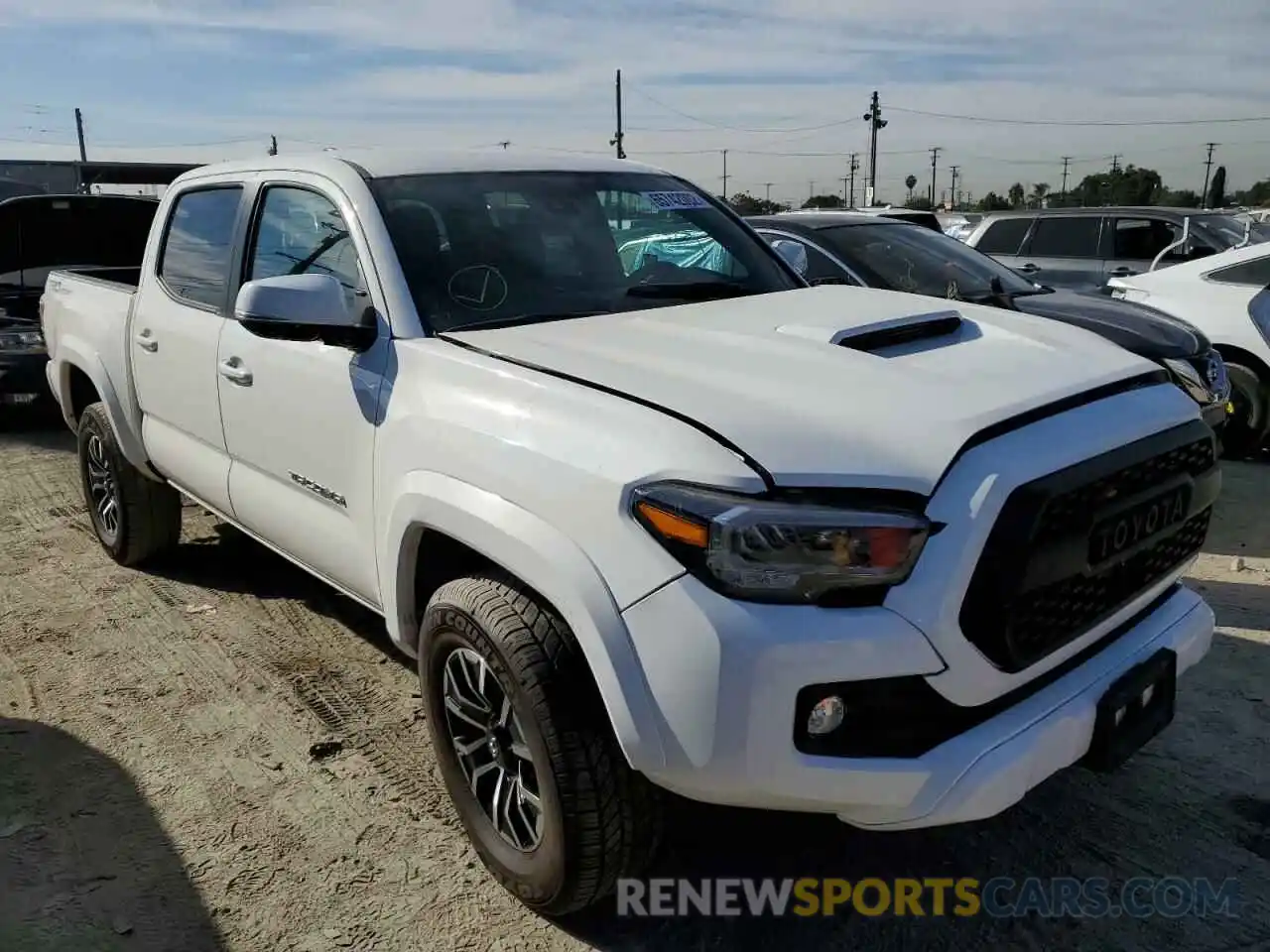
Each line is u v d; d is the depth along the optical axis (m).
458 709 2.77
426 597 2.99
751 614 2.08
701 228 3.90
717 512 2.09
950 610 2.12
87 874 2.91
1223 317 7.44
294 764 3.45
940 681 2.15
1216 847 2.97
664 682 2.14
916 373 2.55
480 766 2.81
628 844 2.45
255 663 4.16
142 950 2.63
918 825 2.19
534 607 2.46
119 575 5.12
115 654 4.26
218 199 4.10
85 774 3.39
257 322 2.90
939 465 2.18
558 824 2.43
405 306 3.05
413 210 3.30
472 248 3.28
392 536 2.88
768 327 2.91
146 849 3.02
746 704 2.08
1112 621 2.54
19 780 3.35
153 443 4.52
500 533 2.45
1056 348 2.86
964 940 2.64
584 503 2.29
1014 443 2.27
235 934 2.69
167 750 3.53
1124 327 5.70
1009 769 2.19
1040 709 2.32
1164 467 2.59
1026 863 2.93
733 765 2.12
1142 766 3.38
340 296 3.01
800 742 2.12
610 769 2.39
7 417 8.57
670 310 3.23
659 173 4.14
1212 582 4.97
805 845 3.02
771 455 2.17
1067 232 10.85
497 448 2.52
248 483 3.79
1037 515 2.18
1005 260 11.19
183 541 5.57
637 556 2.19
